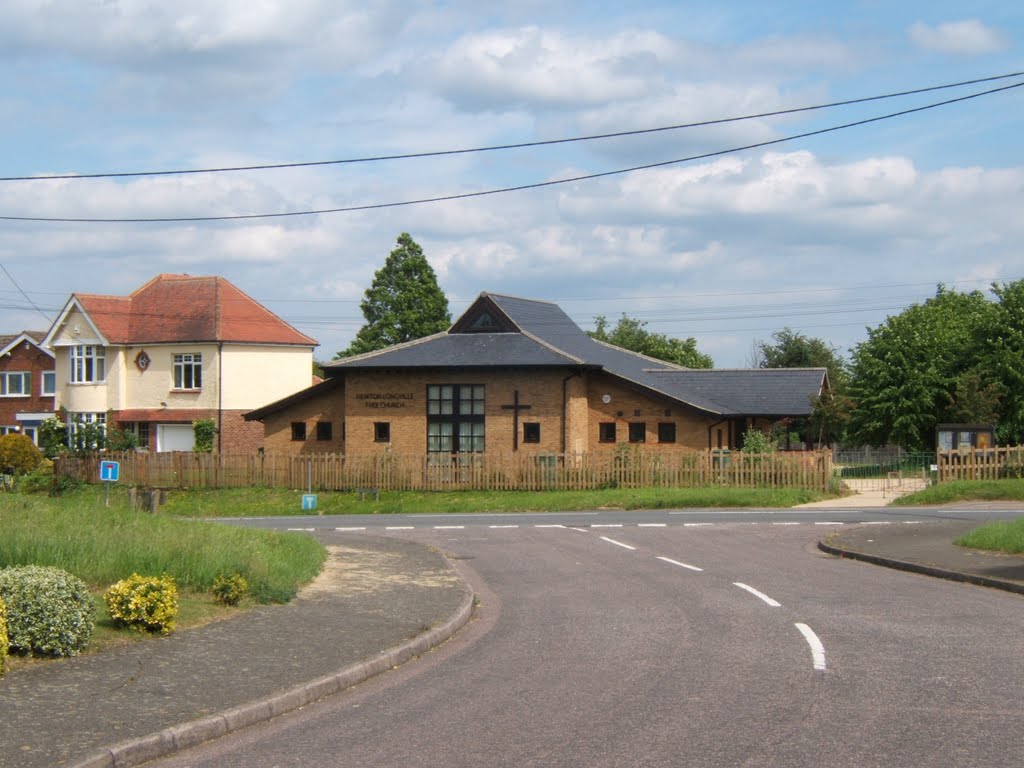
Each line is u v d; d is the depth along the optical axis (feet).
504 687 30.50
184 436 181.98
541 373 137.28
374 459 134.00
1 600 29.96
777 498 109.50
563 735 24.98
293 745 24.98
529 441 137.49
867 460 167.53
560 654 35.32
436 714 27.50
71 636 32.42
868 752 23.06
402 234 234.17
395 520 104.94
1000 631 37.86
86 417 186.19
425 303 232.32
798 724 25.39
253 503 132.46
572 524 92.53
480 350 142.00
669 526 87.40
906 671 31.22
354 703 29.17
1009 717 25.86
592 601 47.65
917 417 172.04
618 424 140.56
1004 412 168.04
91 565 42.47
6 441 160.86
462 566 63.10
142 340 183.62
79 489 147.74
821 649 34.65
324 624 39.29
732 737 24.36
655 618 42.19
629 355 175.83
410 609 43.11
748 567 58.95
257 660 32.81
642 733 24.91
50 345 189.26
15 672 30.50
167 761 23.94
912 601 45.39
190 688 29.07
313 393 150.61
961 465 114.32
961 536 66.33
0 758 22.62
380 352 144.87
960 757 22.67
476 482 130.11
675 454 124.16
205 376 180.04
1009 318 170.91
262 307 191.93
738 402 155.94
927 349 174.50
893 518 90.84
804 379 159.22
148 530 52.19
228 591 42.39
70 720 25.66
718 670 31.83
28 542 42.80
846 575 54.85
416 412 141.59
